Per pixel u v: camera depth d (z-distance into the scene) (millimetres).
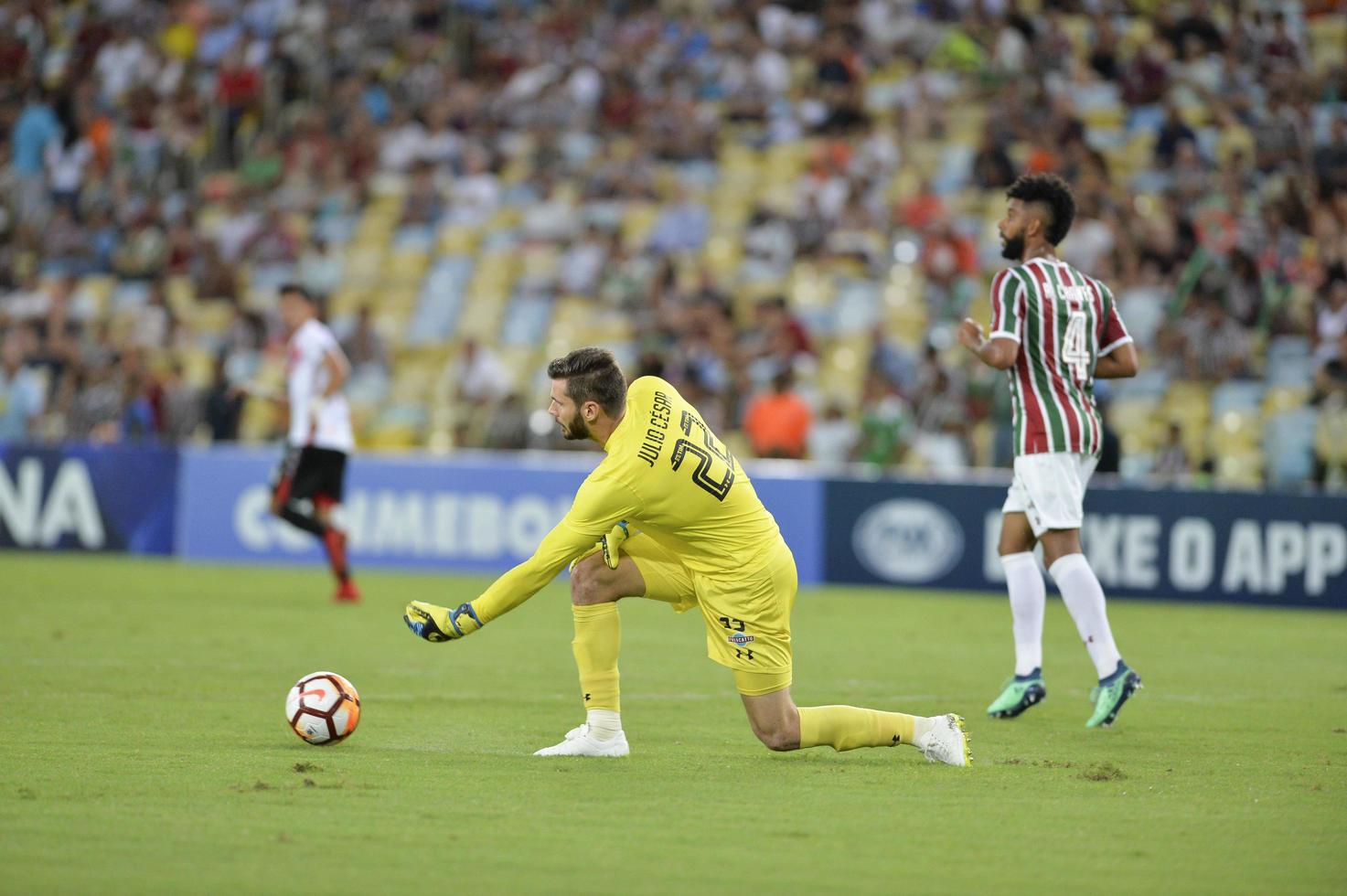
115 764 18906
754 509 19562
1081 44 81812
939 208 71500
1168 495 48188
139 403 64875
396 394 71312
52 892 13094
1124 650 35219
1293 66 77062
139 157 86812
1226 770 19906
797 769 19594
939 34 82250
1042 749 21625
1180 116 72250
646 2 89812
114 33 94250
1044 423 24875
